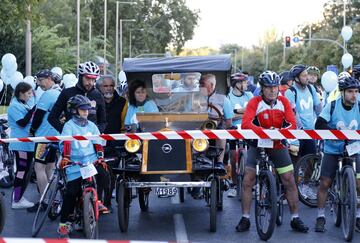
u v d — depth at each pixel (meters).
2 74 15.99
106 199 9.63
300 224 8.61
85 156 7.95
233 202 11.02
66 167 7.77
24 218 9.69
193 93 10.11
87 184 7.80
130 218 9.65
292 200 8.62
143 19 82.00
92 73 8.80
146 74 10.20
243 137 8.03
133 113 10.17
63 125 8.85
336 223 8.88
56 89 10.20
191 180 8.54
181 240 8.17
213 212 8.54
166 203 10.87
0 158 12.70
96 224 7.74
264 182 8.28
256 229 8.77
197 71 10.08
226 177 9.84
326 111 8.37
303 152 10.95
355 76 10.81
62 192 8.41
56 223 9.32
